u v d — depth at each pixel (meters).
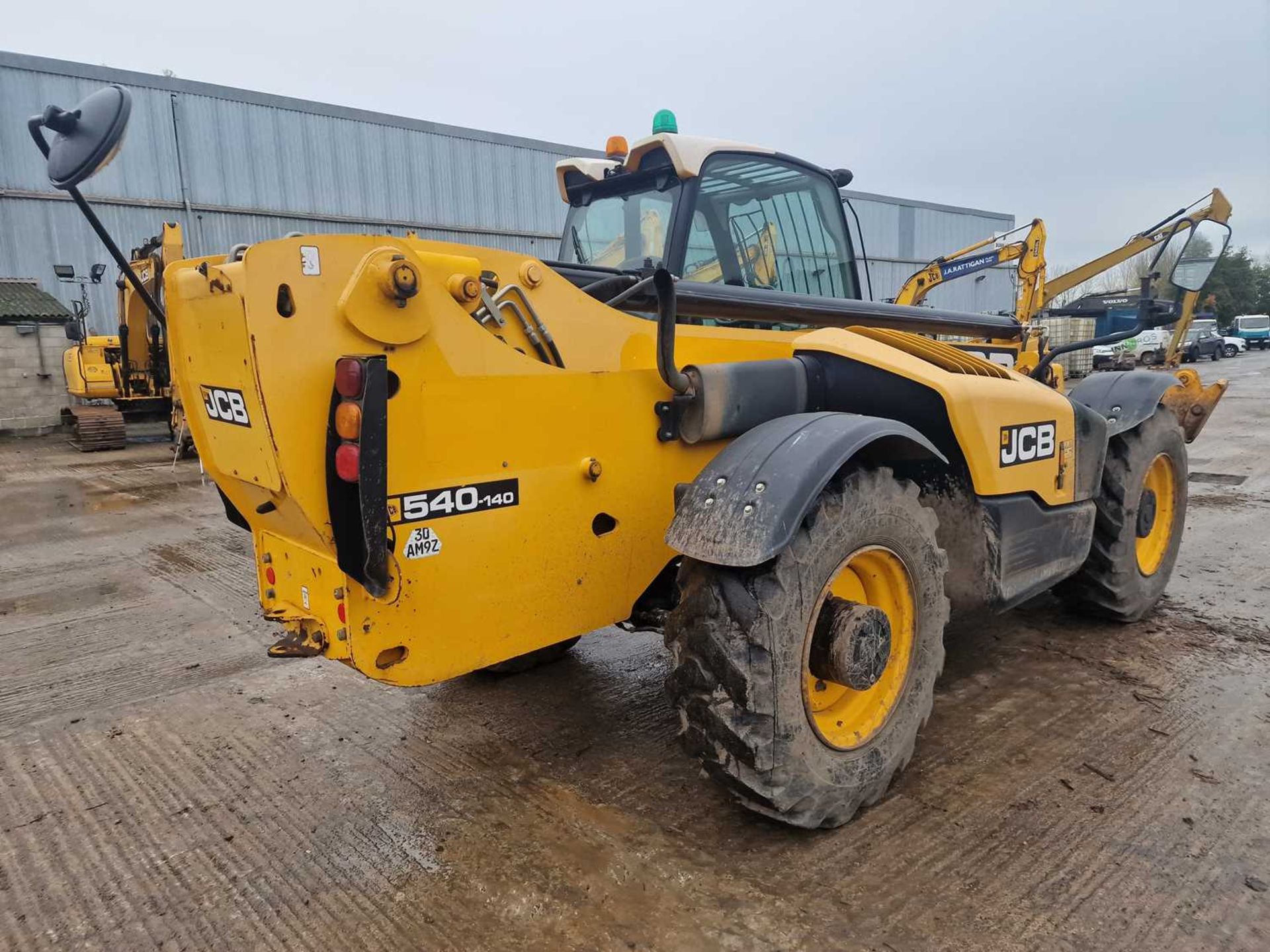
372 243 1.89
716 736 2.11
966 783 2.56
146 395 13.54
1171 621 3.96
